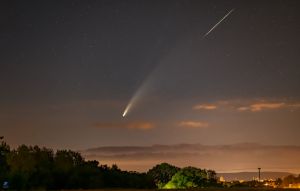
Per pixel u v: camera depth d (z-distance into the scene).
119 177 73.62
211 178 87.75
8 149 74.75
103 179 72.25
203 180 86.75
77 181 68.19
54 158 71.44
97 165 76.88
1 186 60.25
